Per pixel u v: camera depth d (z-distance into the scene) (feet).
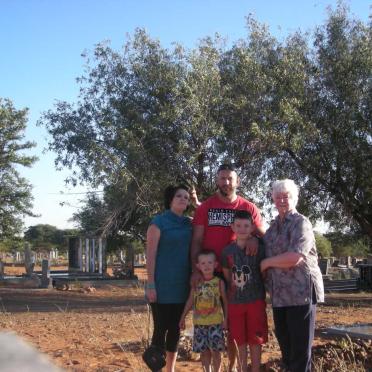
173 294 17.46
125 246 102.99
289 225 15.92
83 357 22.76
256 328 16.74
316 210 71.87
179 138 62.13
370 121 66.74
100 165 61.00
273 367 20.36
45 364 2.06
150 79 63.67
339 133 66.49
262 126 61.57
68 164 67.62
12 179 110.73
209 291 17.06
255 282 16.70
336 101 67.67
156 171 61.36
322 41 69.46
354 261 132.98
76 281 75.61
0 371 2.01
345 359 21.34
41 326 32.89
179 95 61.67
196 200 19.90
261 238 17.10
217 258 17.35
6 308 49.67
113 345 25.55
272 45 68.95
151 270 17.40
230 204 17.74
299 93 65.10
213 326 17.07
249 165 66.80
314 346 23.41
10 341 2.14
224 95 64.13
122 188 59.93
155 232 17.40
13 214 111.34
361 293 68.39
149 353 17.44
